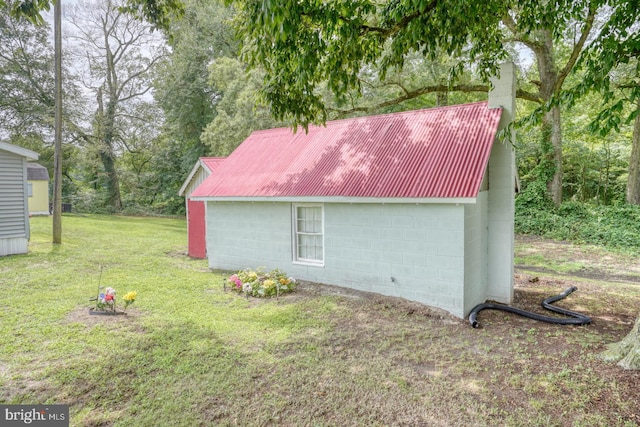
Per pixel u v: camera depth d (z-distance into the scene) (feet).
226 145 64.23
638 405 11.76
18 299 22.31
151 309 20.98
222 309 21.21
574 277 32.50
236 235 31.71
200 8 80.48
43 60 80.28
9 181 34.96
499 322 20.11
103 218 79.30
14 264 31.55
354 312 20.77
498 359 15.20
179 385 13.07
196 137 92.02
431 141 24.11
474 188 19.31
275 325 18.75
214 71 71.10
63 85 82.38
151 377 13.57
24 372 13.76
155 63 93.40
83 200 92.07
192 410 11.68
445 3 16.35
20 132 78.54
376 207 23.41
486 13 19.65
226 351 15.71
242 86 67.00
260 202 29.84
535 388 12.91
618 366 14.30
